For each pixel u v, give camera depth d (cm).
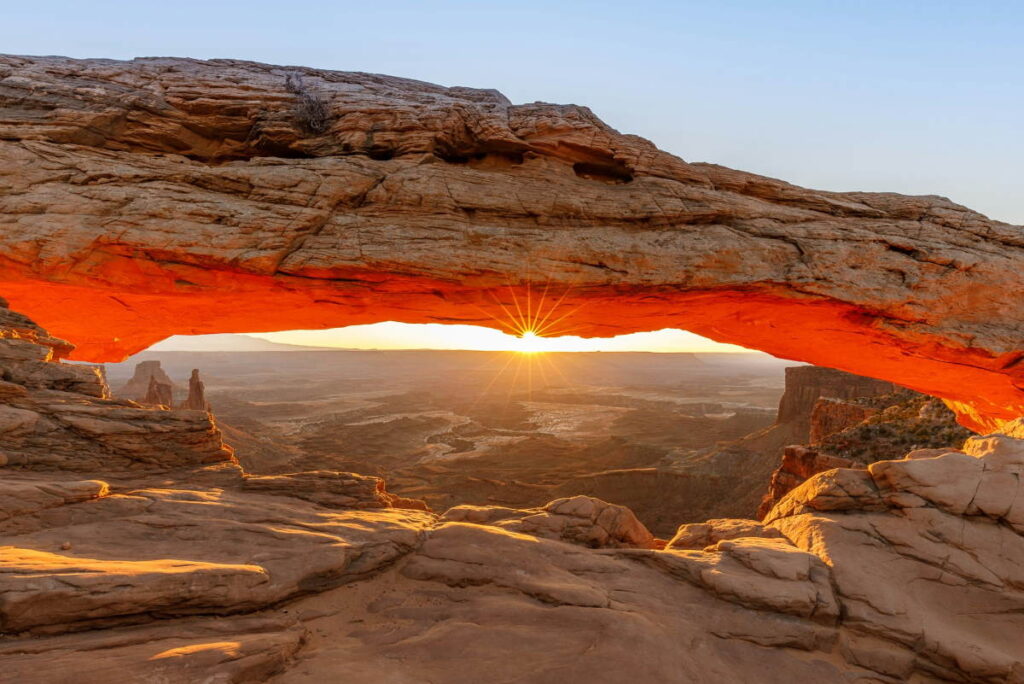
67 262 1299
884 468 1117
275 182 1417
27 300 1507
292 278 1454
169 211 1344
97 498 980
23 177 1306
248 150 1528
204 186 1401
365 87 1627
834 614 879
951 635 834
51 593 655
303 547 948
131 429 1120
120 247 1330
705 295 1598
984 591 921
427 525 1188
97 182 1345
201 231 1348
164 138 1458
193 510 1002
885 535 1023
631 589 969
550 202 1548
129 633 691
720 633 852
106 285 1389
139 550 861
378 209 1471
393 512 1220
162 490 1067
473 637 793
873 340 1758
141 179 1368
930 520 1026
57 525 896
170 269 1385
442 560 1032
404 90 1655
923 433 3653
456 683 690
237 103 1480
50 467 1030
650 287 1541
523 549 1069
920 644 826
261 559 895
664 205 1586
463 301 1616
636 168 1631
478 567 1005
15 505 877
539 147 1598
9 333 1173
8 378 1078
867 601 889
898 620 858
